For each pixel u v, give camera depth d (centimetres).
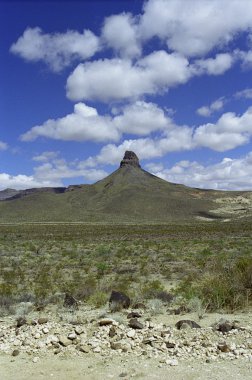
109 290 1773
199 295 1324
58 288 1967
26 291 1833
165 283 2125
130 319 1094
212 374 743
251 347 861
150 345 905
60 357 870
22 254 4169
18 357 884
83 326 1059
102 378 755
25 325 1095
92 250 4488
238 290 1273
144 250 4241
